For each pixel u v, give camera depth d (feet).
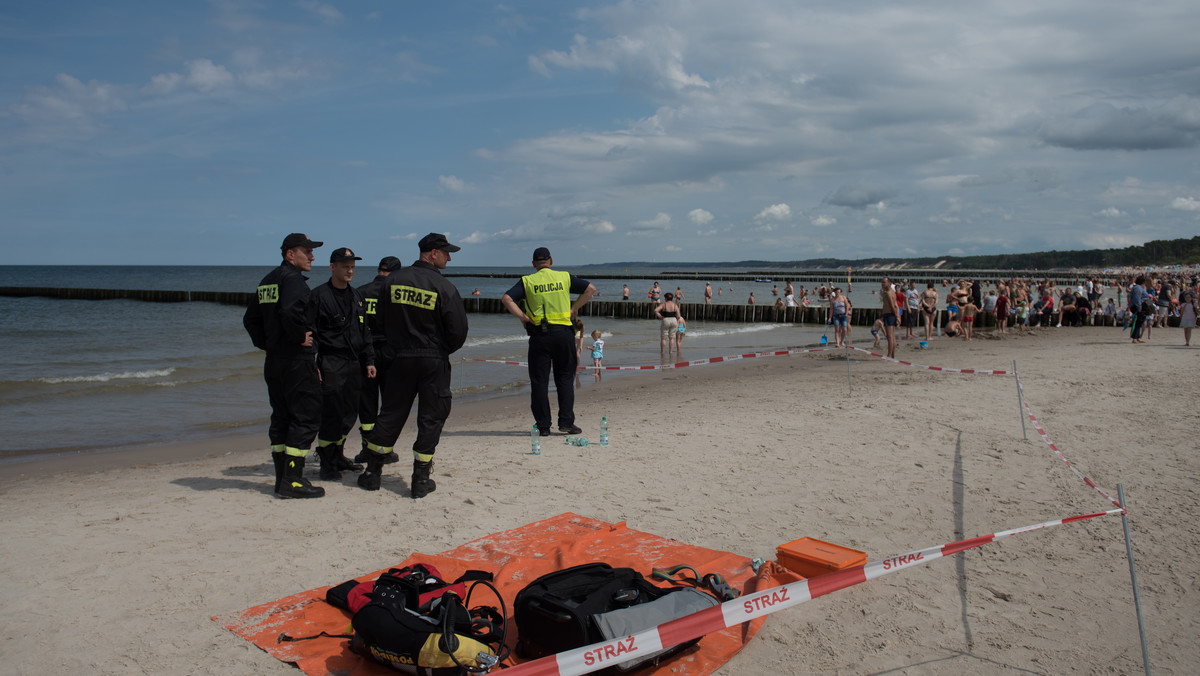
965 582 13.26
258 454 26.94
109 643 10.97
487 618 10.77
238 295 172.14
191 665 10.32
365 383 22.24
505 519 16.98
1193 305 60.34
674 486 19.75
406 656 9.62
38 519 17.35
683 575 12.60
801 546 13.61
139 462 25.77
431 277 18.60
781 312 120.78
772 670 10.19
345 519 17.11
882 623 11.64
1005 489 19.16
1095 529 16.06
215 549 15.10
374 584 11.10
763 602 9.75
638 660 9.78
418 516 17.29
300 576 13.62
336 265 20.13
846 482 19.98
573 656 8.56
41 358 65.67
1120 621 11.63
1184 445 23.94
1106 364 47.32
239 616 11.84
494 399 41.04
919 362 51.83
